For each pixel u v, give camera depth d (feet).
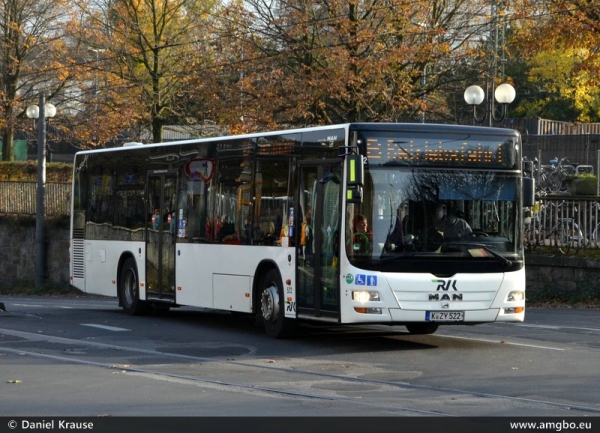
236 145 59.47
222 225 60.54
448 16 112.68
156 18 138.10
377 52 109.40
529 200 51.24
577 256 83.41
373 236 48.47
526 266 86.74
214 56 122.72
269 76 111.14
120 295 74.28
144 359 47.19
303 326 62.49
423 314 48.37
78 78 153.38
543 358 46.37
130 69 138.51
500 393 36.40
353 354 48.52
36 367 44.21
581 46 97.55
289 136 54.39
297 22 110.11
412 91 113.29
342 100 111.65
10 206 145.07
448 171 49.67
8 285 140.56
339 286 49.24
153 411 32.86
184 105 133.69
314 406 33.68
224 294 60.08
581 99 158.51
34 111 136.56
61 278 136.67
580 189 102.27
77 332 60.44
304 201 52.65
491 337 55.98
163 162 68.23
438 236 49.03
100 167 77.77
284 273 54.19
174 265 66.28
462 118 126.41
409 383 38.96
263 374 41.73
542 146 138.10
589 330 59.82
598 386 37.86
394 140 49.24
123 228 73.72
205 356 48.26
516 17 98.63
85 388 37.93
